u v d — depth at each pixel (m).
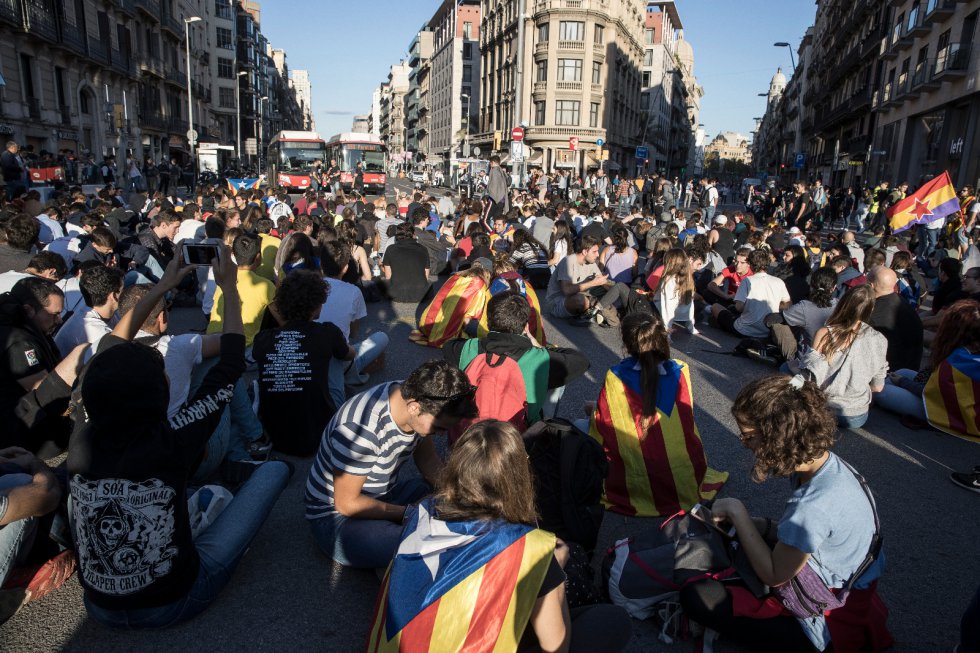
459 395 2.71
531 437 3.47
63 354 4.57
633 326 3.89
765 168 120.12
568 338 8.41
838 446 5.19
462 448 2.06
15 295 4.08
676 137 103.69
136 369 2.41
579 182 34.00
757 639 2.70
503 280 7.17
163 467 2.54
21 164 16.58
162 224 9.41
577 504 3.32
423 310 7.85
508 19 63.22
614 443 3.95
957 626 3.12
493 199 16.73
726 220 14.08
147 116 42.97
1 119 24.53
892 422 5.72
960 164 24.25
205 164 48.72
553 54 56.84
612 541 3.69
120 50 37.50
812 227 24.55
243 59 85.75
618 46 61.44
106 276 4.54
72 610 3.01
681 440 3.89
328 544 3.19
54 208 10.20
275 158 35.62
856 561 2.51
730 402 6.13
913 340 6.26
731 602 2.73
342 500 3.02
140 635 2.87
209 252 3.04
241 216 11.77
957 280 8.20
